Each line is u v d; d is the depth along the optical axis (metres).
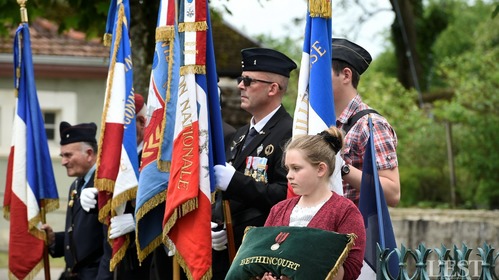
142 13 18.33
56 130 35.62
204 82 11.86
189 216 11.57
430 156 32.69
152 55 18.66
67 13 22.03
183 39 12.09
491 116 32.16
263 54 11.96
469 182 31.86
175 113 11.95
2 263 31.17
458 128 32.66
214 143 11.95
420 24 42.94
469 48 63.25
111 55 13.10
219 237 12.04
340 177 10.44
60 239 15.22
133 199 12.77
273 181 11.74
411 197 31.42
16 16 20.56
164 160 11.86
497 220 19.00
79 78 35.53
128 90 12.90
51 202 15.02
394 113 34.22
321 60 11.18
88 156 14.58
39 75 35.34
